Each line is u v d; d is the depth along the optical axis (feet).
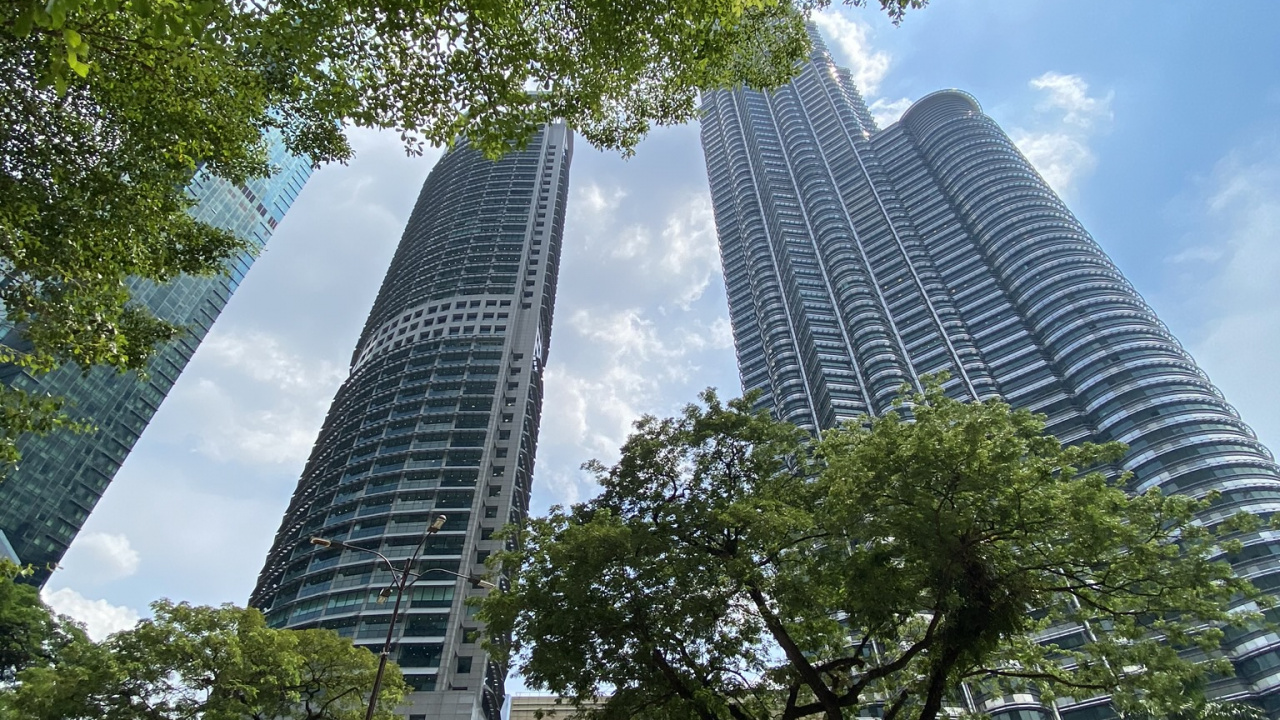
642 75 43.62
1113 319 278.46
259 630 90.99
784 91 559.79
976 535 51.78
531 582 58.95
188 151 41.91
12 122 36.91
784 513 57.82
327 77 34.50
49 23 20.03
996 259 344.49
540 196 441.27
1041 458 55.67
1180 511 53.06
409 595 230.07
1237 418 237.25
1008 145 408.67
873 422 70.18
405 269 413.80
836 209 436.76
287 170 408.05
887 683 64.95
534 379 344.08
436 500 264.52
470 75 35.40
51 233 38.27
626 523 60.80
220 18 27.12
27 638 132.57
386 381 327.26
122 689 80.28
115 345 42.75
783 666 61.00
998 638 48.70
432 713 196.13
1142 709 51.24
